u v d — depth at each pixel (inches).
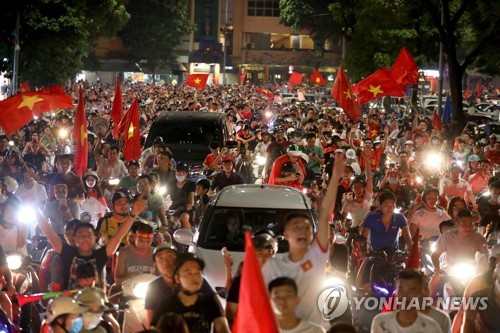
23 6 1968.5
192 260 362.0
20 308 488.1
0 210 572.7
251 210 581.9
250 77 5462.6
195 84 2455.7
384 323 378.3
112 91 3065.9
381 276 470.3
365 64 2388.0
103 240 553.3
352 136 1226.6
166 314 319.9
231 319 394.9
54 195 665.6
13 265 501.4
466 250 537.0
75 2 2615.7
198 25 5433.1
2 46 2039.9
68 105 908.6
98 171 893.2
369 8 2292.1
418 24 2256.4
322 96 3046.3
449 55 1749.5
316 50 5388.8
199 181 719.1
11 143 919.7
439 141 1294.3
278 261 373.4
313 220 576.1
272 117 1934.1
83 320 361.1
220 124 1153.4
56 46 2193.7
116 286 474.0
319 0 4229.8
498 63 1951.3
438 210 640.4
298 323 344.5
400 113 2573.8
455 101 1745.8
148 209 634.2
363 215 667.4
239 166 1030.4
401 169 880.3
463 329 434.0
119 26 3506.4
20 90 1879.9
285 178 784.9
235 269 533.0
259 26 5457.7
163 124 1155.9
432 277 551.5
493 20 1854.1
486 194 679.1
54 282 463.2
